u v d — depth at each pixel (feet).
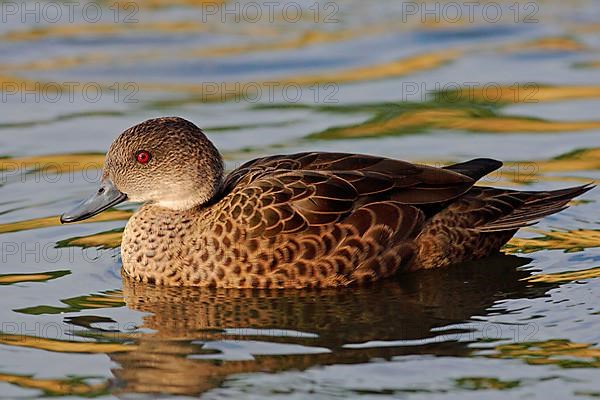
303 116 63.57
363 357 36.04
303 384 34.12
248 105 65.82
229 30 79.77
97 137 60.64
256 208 41.96
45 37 77.61
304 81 69.92
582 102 64.69
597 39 76.33
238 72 71.92
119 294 42.19
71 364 35.94
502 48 75.00
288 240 41.73
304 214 41.88
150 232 43.52
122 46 76.59
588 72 69.67
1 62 73.31
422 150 57.82
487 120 62.18
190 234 42.83
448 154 57.26
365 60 73.56
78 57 74.43
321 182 42.45
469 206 44.24
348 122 62.28
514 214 44.65
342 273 42.24
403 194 43.21
